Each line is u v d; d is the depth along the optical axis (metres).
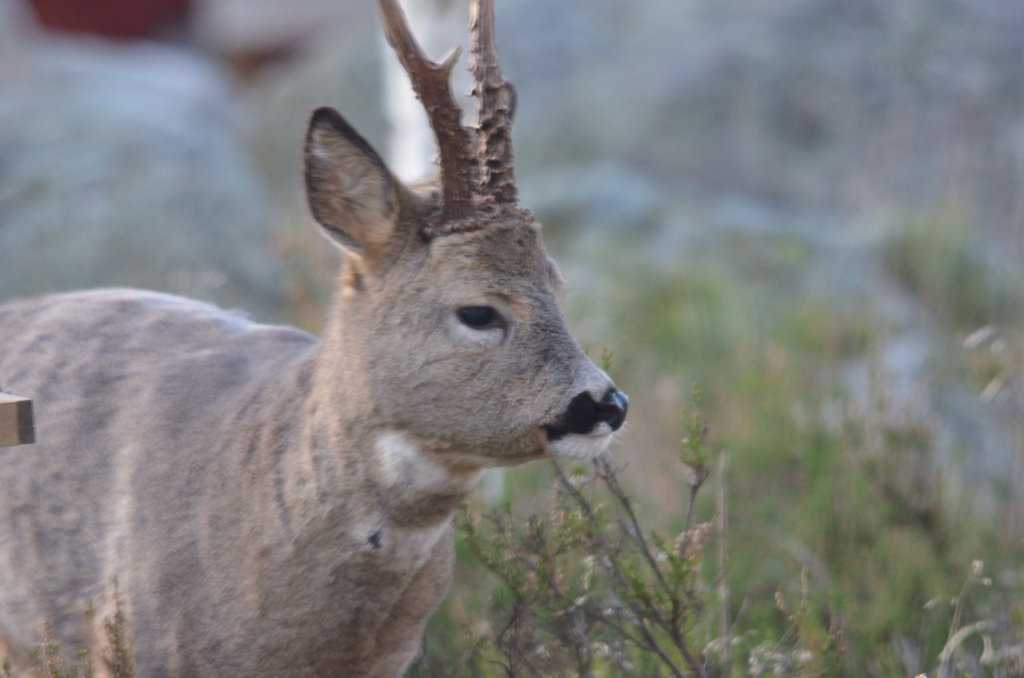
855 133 21.36
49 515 7.11
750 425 11.92
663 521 10.16
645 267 17.83
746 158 21.03
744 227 19.08
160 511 6.66
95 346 7.61
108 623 6.46
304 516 6.25
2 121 18.94
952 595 9.26
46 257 15.94
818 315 15.49
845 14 22.92
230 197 17.78
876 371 12.67
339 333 6.35
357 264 6.34
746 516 10.65
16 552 7.21
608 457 8.82
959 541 10.30
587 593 7.55
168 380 7.20
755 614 9.23
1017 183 20.33
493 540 8.02
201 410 6.95
